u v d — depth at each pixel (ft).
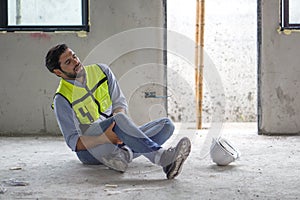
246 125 20.75
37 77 17.60
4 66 17.58
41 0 17.61
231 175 11.00
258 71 17.35
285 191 9.68
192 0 22.35
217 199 9.15
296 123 17.33
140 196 9.34
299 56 17.20
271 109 17.33
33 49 17.53
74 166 12.07
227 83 22.35
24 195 9.53
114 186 10.06
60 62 10.89
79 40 17.51
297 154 13.52
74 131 11.44
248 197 9.27
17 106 17.66
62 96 11.35
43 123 17.69
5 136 17.51
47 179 10.78
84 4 17.49
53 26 17.61
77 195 9.48
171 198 9.20
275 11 17.16
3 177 11.03
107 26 17.47
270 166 11.94
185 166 11.92
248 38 22.36
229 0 22.38
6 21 17.58
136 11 17.43
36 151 14.37
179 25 22.36
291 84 17.28
